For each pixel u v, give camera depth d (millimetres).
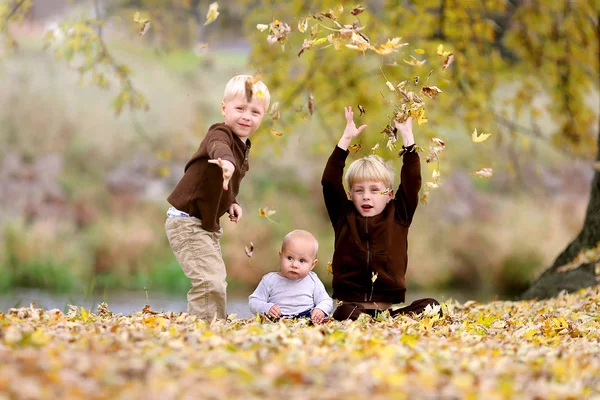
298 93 14125
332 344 5086
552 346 5789
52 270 21969
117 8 14461
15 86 29516
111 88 30734
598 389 4180
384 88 14031
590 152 15430
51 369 3695
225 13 17750
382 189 7469
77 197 26516
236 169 7074
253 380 3818
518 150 30797
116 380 3656
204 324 6043
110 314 7207
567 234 26844
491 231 26344
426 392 3732
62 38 12414
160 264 23828
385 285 7395
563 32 14352
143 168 28469
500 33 16141
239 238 24297
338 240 7543
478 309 9336
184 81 32688
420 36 13688
